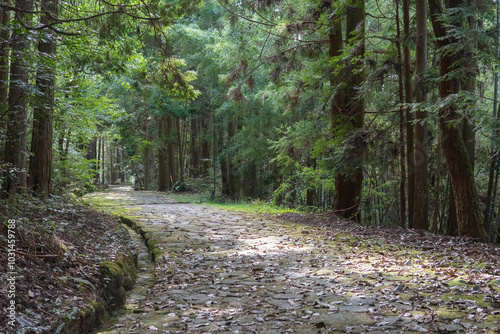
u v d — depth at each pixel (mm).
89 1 8859
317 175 14414
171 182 27422
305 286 5359
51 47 8336
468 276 5559
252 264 6645
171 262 6848
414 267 6227
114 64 10391
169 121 26984
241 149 20328
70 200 10570
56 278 4195
